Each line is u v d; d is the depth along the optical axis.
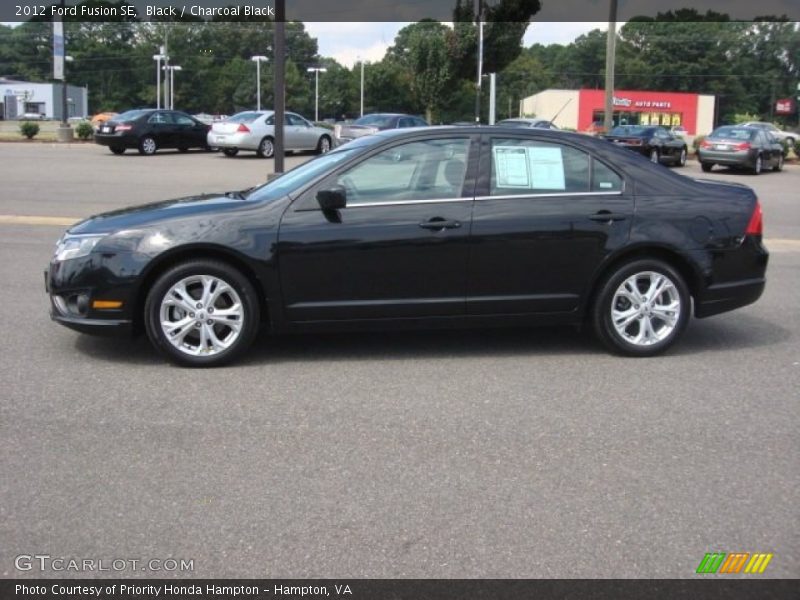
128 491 4.07
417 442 4.71
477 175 6.16
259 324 6.11
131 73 102.94
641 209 6.29
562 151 6.31
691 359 6.46
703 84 104.81
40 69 111.19
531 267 6.17
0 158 24.66
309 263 5.94
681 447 4.68
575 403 5.39
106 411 5.13
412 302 6.09
